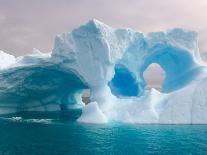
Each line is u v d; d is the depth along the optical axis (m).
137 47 41.53
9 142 23.47
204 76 36.75
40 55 42.28
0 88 41.53
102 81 36.38
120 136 26.05
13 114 43.50
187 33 41.06
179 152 20.72
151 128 30.06
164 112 33.41
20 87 42.56
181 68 42.38
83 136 26.00
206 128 30.06
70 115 42.06
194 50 41.66
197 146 22.47
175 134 26.95
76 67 37.97
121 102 36.97
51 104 48.91
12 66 41.47
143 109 34.00
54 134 26.86
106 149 21.38
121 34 38.84
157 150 21.22
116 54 37.59
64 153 20.22
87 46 36.75
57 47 38.38
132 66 41.31
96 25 35.53
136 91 43.16
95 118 33.94
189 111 33.06
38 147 21.83
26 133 27.25
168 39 41.00
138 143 23.34
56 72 41.75
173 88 41.97
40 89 44.31
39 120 36.41
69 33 38.41
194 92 34.22
